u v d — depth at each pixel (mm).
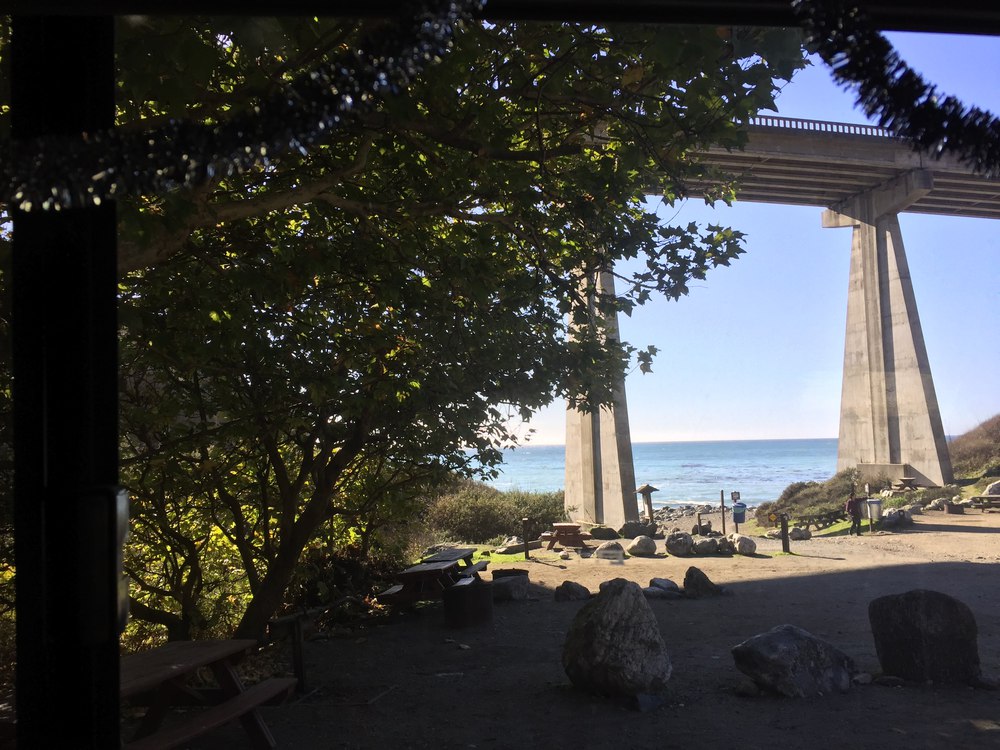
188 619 8953
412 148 6340
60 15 1238
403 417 8742
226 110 4898
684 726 5363
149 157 1042
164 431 8039
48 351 1532
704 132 5555
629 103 5773
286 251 6875
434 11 1017
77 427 1524
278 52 3857
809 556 17031
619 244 6883
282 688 5258
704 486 75625
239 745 5320
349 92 1045
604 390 9289
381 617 10609
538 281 7711
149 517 8586
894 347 41344
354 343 7621
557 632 9359
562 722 5590
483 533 24109
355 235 6957
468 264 7059
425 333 7957
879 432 41812
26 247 1545
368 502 10180
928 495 31203
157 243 4645
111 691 1504
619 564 16547
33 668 1469
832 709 5633
